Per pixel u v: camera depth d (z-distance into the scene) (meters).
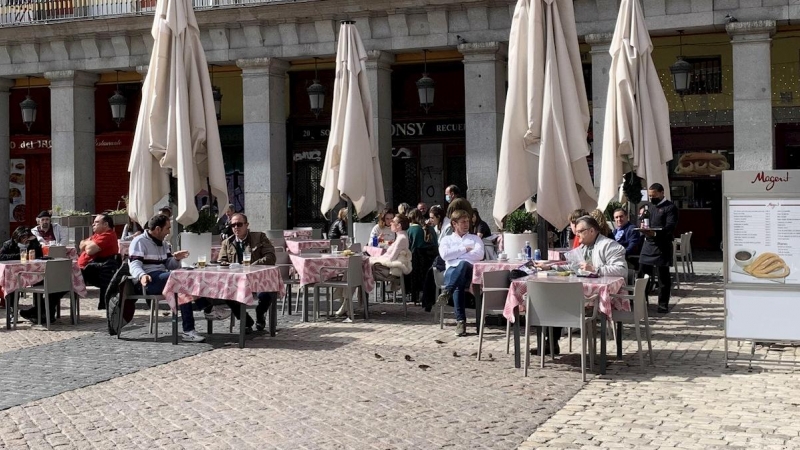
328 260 15.02
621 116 16.56
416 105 30.41
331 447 7.66
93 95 29.19
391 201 26.30
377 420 8.54
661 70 27.88
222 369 11.06
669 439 7.78
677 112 27.81
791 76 26.50
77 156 28.58
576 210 12.52
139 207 15.39
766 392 9.52
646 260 15.45
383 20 25.38
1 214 29.95
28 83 29.94
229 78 32.00
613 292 10.73
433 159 30.28
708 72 27.47
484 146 24.61
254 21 26.33
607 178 16.80
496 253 16.66
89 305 17.78
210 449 7.68
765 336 10.67
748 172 10.66
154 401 9.41
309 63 27.64
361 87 19.23
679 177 28.09
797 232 10.55
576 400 9.27
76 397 9.63
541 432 8.05
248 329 13.79
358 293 16.55
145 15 27.05
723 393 9.49
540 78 12.73
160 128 15.33
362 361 11.48
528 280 10.42
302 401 9.34
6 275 14.54
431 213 16.98
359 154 18.61
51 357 12.01
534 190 12.98
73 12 28.22
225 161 32.12
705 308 15.99
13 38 28.42
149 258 13.54
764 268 10.65
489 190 24.58
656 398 9.30
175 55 15.23
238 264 13.28
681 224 28.39
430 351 12.16
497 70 24.69
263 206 26.66
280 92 27.17
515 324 10.93
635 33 16.73
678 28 22.58
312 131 31.33
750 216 10.70
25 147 33.72
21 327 14.82
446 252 13.65
